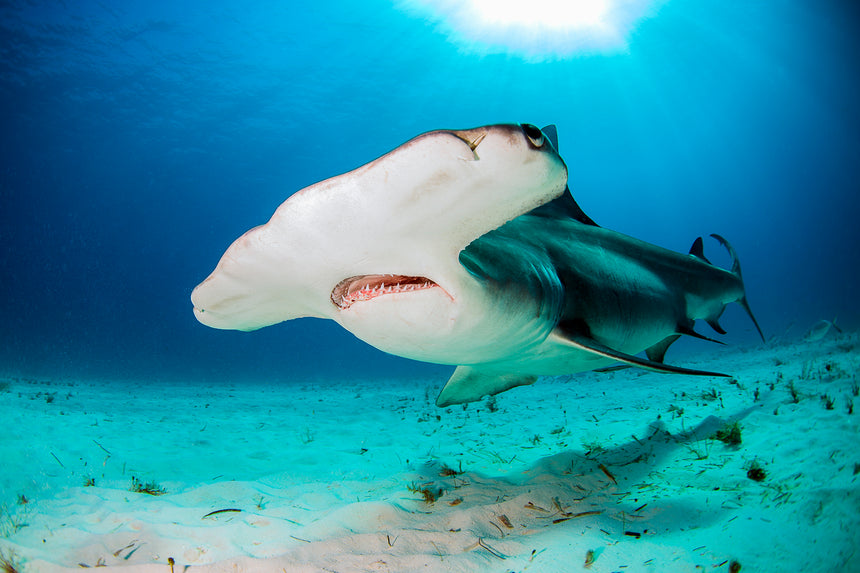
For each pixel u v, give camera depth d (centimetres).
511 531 277
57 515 310
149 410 867
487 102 4709
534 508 305
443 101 4612
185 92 4016
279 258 199
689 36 3988
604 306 378
